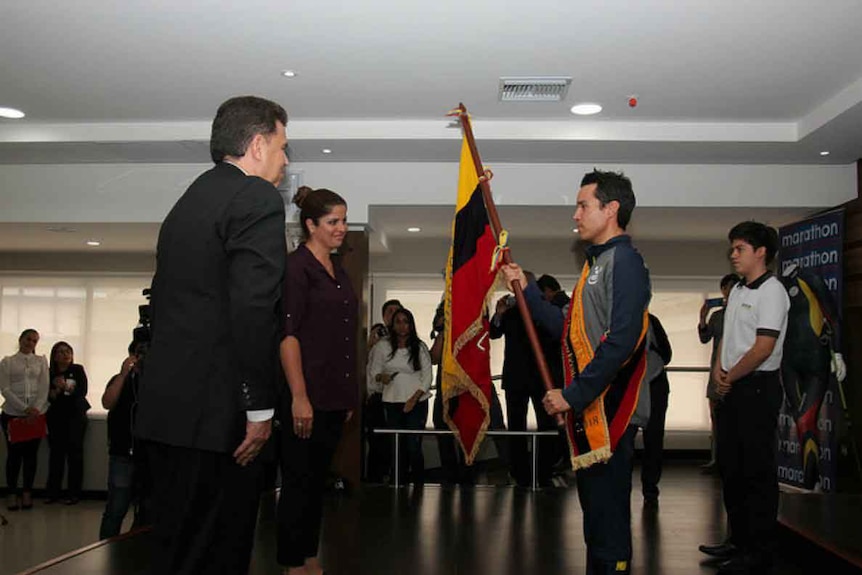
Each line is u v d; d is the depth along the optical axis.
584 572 3.53
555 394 2.37
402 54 4.21
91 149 5.79
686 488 6.36
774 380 3.29
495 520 4.70
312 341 2.94
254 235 1.81
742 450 3.30
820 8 3.58
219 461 1.87
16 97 4.96
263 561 3.58
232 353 1.84
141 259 9.50
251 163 2.02
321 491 3.02
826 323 5.83
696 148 5.61
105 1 3.57
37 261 9.52
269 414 1.85
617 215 2.54
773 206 6.15
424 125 5.43
